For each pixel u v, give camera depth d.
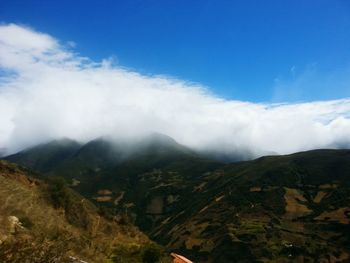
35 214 36.38
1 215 26.80
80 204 71.69
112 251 43.31
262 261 139.00
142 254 45.28
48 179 72.81
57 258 12.38
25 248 11.64
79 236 41.22
